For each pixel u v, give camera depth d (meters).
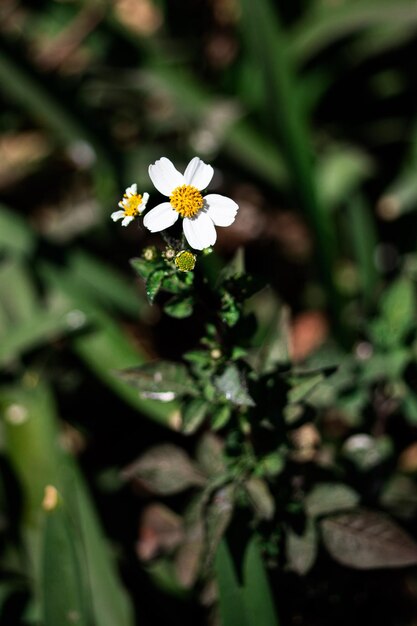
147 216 0.38
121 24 0.73
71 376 0.63
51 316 0.59
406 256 0.66
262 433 0.45
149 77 0.72
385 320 0.53
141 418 0.61
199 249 0.38
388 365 0.52
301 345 0.67
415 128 0.69
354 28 0.65
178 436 0.59
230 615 0.45
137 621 0.52
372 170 0.68
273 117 0.61
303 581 0.49
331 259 0.62
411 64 0.73
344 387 0.52
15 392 0.57
